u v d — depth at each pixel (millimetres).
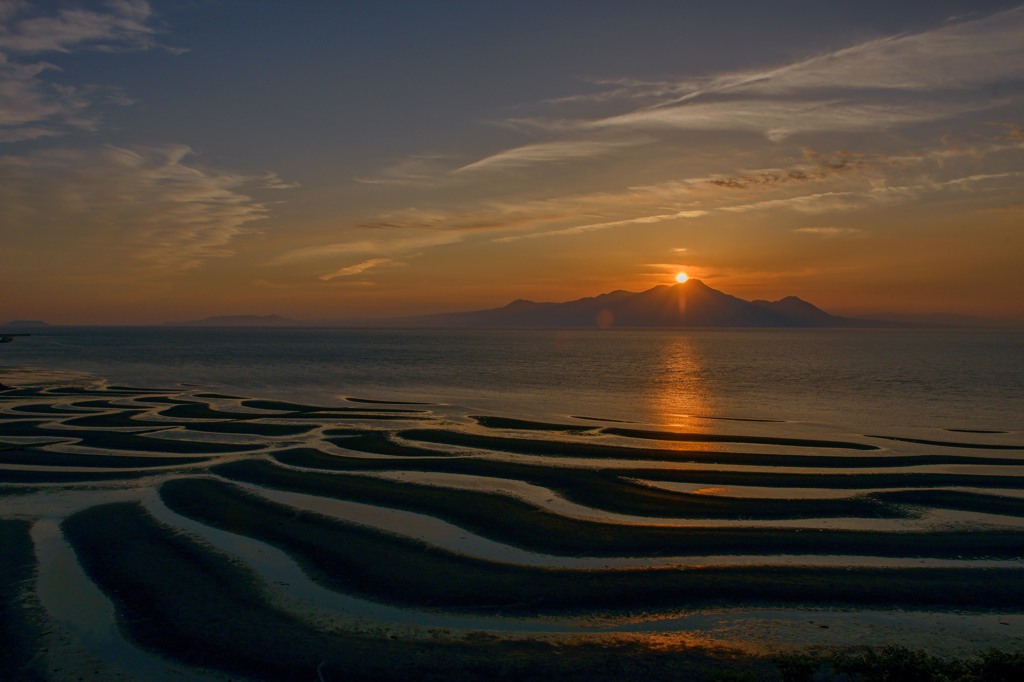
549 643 17719
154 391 74562
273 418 54469
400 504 29500
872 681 15391
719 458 39000
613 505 29625
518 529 26234
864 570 22250
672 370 109562
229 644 17469
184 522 26953
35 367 111250
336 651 17156
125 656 16969
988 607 19719
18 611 19234
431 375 98625
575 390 78125
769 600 20156
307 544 24469
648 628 18578
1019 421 53656
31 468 36125
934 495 31188
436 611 19469
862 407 62469
